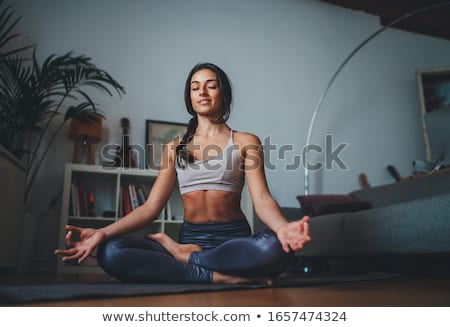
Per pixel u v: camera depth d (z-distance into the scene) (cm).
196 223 140
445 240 173
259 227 306
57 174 312
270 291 114
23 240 269
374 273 194
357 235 229
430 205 182
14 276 212
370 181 421
